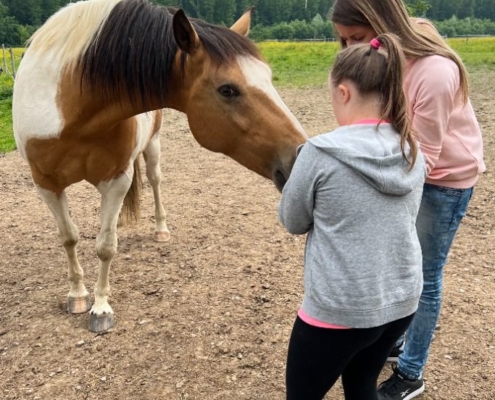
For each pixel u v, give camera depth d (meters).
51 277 3.78
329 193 1.47
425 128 1.86
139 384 2.62
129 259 4.06
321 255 1.52
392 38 1.52
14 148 7.75
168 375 2.69
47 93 2.64
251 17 2.75
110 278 3.74
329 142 1.47
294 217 1.58
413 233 1.61
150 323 3.16
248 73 2.26
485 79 14.28
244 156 2.39
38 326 3.12
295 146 2.25
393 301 1.55
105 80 2.49
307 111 10.19
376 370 1.80
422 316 2.31
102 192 3.01
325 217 1.51
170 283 3.66
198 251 4.21
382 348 1.74
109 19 2.47
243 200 5.45
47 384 2.62
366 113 1.53
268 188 5.86
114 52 2.44
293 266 3.93
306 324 1.59
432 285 2.26
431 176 2.07
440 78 1.81
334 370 1.64
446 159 2.04
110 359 2.82
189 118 2.46
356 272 1.48
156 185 4.32
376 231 1.49
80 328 3.10
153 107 2.57
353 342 1.57
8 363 2.79
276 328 3.09
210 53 2.28
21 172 6.54
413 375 2.43
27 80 2.71
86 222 4.87
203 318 3.20
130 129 2.87
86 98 2.56
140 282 3.68
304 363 1.64
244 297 3.45
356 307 1.50
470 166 2.06
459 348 2.89
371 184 1.46
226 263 3.98
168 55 2.39
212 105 2.33
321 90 13.16
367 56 1.51
